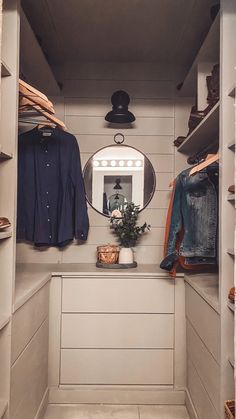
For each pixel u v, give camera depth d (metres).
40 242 2.48
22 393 1.62
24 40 1.93
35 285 1.83
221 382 1.46
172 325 2.30
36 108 1.74
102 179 2.75
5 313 1.43
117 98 2.54
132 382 2.29
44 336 2.13
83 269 2.40
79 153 2.59
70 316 2.29
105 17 2.15
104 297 2.30
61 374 2.29
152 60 2.72
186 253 2.06
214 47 1.96
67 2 1.99
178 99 2.74
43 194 2.50
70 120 2.75
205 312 1.76
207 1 1.97
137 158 2.76
